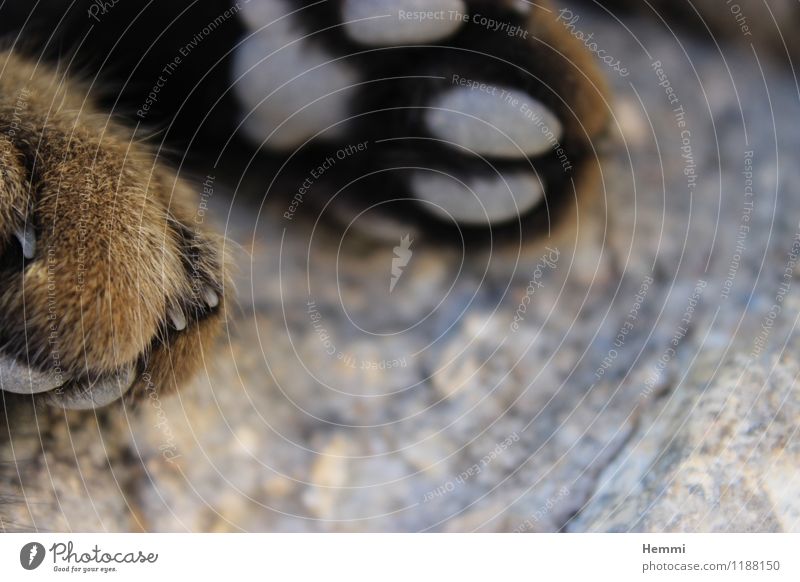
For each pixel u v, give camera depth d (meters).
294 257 0.25
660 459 0.24
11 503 0.23
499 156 0.24
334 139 0.24
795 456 0.23
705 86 0.26
